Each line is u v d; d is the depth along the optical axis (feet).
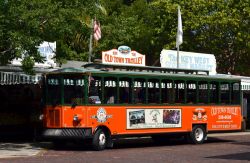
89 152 68.64
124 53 92.63
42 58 70.59
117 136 73.15
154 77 77.77
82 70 70.08
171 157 62.54
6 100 85.92
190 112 82.69
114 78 73.05
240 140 92.79
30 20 67.62
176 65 116.06
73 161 57.11
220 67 144.15
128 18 140.97
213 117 86.38
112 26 135.23
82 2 74.90
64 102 71.05
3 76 81.25
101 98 71.51
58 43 83.10
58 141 74.02
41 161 57.11
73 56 126.31
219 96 87.56
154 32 146.51
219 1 134.41
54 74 72.23
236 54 141.49
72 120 70.23
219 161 58.18
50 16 69.51
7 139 86.84
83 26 77.15
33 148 73.92
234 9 133.39
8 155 64.49
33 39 67.26
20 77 80.33
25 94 88.17
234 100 90.12
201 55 121.80
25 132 87.81
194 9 135.85
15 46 66.44
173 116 80.07
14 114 86.33
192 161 58.13
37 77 81.56
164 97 79.10
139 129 75.51
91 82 70.18
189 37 140.67
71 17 72.08
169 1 138.72
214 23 133.39
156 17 145.48
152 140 90.53
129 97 74.79
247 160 59.26
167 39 143.54
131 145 81.66
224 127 88.17
